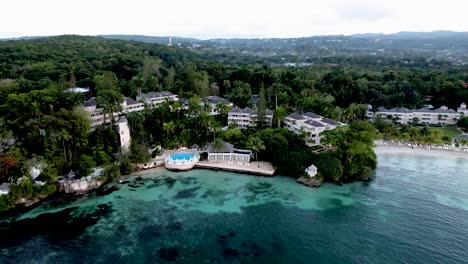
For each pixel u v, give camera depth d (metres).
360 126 122.81
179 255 59.81
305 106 150.50
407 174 101.81
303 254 60.62
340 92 187.62
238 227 69.88
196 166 107.56
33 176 85.25
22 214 74.62
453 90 180.00
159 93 155.75
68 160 94.44
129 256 59.34
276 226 70.44
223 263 57.69
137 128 117.38
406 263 58.25
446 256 60.06
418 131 140.12
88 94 140.88
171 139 120.69
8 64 167.00
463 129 155.50
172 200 82.81
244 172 102.75
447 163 112.44
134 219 72.81
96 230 68.06
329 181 95.88
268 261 58.47
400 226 70.38
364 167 97.62
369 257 59.91
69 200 82.12
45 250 61.06
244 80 199.38
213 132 122.38
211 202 81.88
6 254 59.69
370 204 80.88
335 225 70.88
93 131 109.75
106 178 93.56
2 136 87.94
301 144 114.81
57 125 92.56
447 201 82.31
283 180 97.06
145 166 105.75
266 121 134.75
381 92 192.75
